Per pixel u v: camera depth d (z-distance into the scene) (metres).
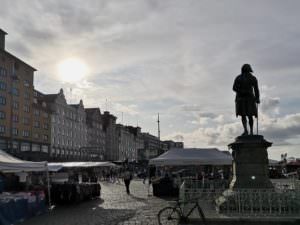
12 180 22.56
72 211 17.92
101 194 28.64
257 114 15.03
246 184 14.34
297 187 16.06
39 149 76.81
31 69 75.38
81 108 101.25
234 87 15.32
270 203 13.02
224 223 12.28
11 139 62.47
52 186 21.25
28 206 15.61
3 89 64.94
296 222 12.09
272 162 31.91
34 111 75.81
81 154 98.88
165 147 183.38
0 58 64.50
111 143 124.19
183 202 12.79
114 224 13.41
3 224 13.13
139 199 24.08
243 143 14.55
